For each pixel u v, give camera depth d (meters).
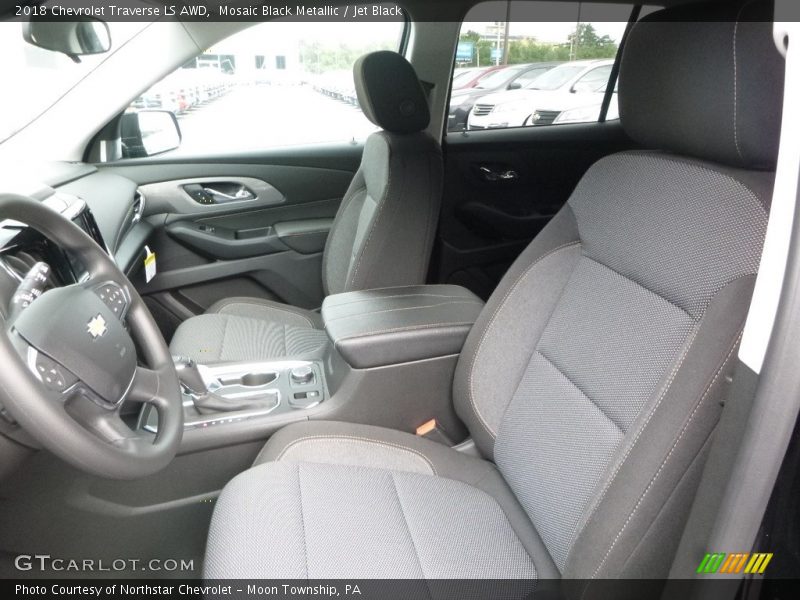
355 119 2.67
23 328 0.94
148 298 2.47
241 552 1.11
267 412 1.55
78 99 2.14
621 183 1.23
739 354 0.79
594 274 1.24
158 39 2.10
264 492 1.24
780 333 0.70
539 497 1.21
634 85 1.14
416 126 1.99
